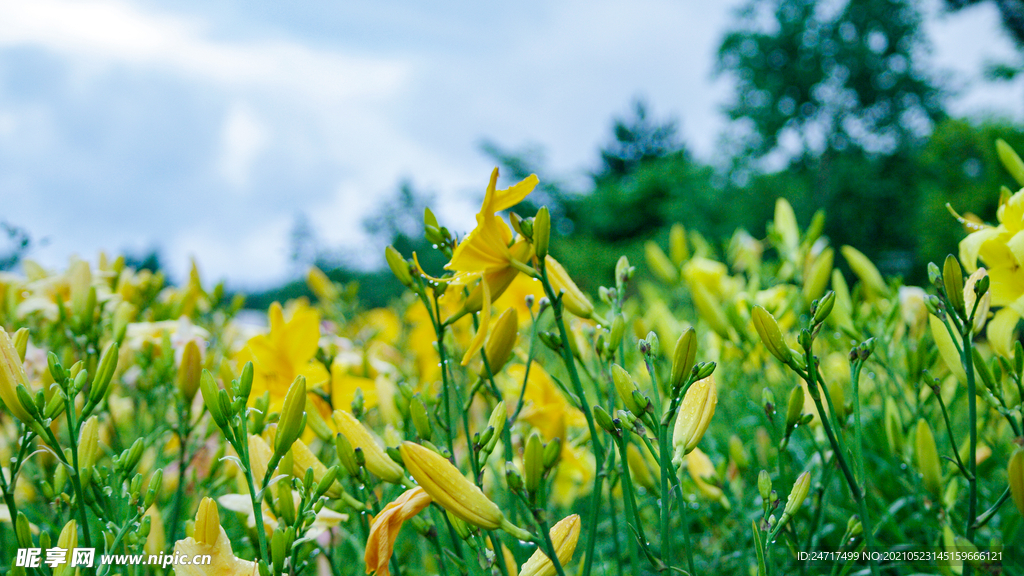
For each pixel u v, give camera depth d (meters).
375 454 0.99
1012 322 1.20
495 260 1.19
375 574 0.90
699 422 0.97
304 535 1.00
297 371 1.47
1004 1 22.98
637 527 0.94
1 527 1.76
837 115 30.16
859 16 30.09
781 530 1.15
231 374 1.29
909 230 23.62
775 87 30.28
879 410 2.02
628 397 0.93
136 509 1.16
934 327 1.11
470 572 1.09
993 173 16.64
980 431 1.65
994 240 1.23
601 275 26.31
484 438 1.02
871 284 1.87
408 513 0.93
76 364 1.04
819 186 28.42
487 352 1.19
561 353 1.18
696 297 1.82
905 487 1.67
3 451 1.73
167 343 1.79
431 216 1.27
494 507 0.82
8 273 2.17
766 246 3.31
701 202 27.83
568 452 1.60
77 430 1.09
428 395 1.34
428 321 2.00
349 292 4.07
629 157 38.50
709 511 1.72
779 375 2.24
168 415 1.96
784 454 1.45
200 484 1.48
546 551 0.83
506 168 33.03
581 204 33.25
